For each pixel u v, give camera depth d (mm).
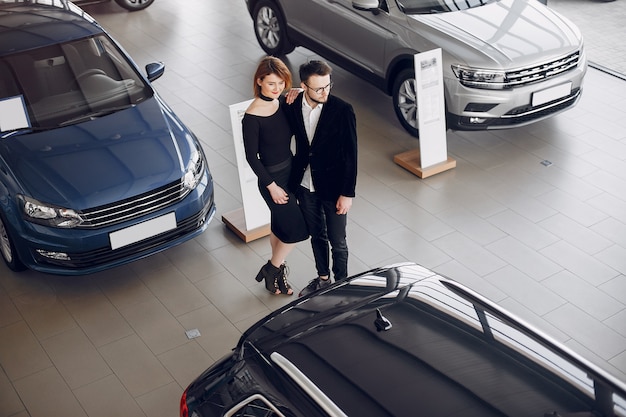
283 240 5070
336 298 3477
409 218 6188
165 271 5645
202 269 5664
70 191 5117
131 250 5332
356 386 2945
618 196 6410
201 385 3404
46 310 5297
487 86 6695
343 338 3182
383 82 7516
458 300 3391
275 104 4719
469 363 3018
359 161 6965
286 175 4906
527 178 6684
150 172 5297
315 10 8008
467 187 6574
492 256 5738
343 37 7809
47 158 5340
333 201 4855
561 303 5262
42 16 6461
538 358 3055
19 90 5852
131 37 9578
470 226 6078
